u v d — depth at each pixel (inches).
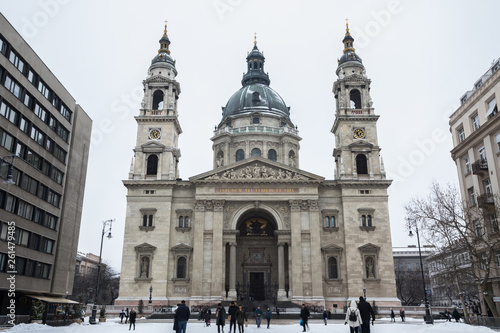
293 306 2711.6
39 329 1587.1
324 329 1622.8
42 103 2231.8
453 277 1913.1
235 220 2982.3
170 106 3319.4
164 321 2290.8
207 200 2984.7
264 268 3161.9
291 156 3804.1
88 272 6195.9
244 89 4168.3
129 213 3004.4
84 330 1617.9
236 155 3757.4
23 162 2052.2
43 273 2252.7
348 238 2935.5
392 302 2797.7
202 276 2824.8
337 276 2886.3
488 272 1610.5
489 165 1829.5
